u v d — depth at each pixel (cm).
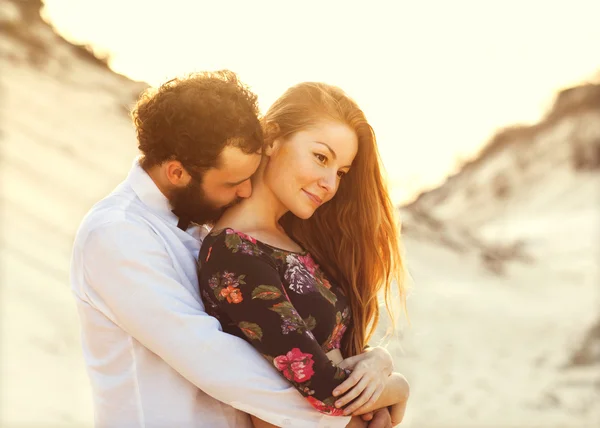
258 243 221
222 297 210
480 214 5684
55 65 2022
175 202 218
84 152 1611
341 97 235
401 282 262
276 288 210
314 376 204
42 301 866
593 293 2291
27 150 1450
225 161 209
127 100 2005
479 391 1164
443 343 1442
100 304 210
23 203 1170
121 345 210
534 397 1162
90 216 215
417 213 2875
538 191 5647
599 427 1027
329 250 254
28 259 973
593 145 5688
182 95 209
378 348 224
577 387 1229
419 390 1140
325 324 225
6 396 614
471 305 1870
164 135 209
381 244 256
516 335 1595
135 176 219
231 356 204
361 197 249
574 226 4084
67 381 690
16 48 1995
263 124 220
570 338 1581
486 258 2645
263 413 205
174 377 210
